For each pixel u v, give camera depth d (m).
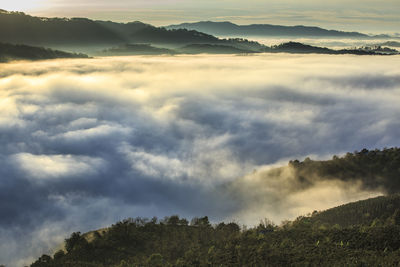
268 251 50.84
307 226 63.50
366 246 48.84
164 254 65.12
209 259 52.72
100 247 72.19
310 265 44.81
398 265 41.06
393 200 82.50
